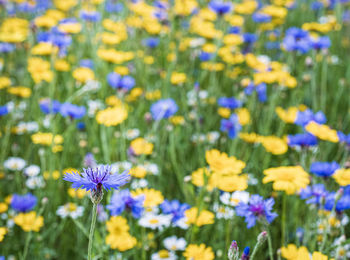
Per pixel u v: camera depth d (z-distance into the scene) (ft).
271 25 7.84
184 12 7.07
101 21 7.36
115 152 5.18
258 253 4.69
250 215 4.22
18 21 7.24
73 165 5.35
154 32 7.18
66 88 6.27
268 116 5.60
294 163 5.12
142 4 7.38
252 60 5.90
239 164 4.49
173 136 5.35
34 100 5.69
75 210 4.83
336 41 7.75
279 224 4.79
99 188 3.94
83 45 7.09
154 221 4.60
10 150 5.52
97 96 6.16
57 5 8.07
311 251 4.47
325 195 4.44
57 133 5.35
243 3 8.21
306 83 5.77
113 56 5.78
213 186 4.59
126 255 4.56
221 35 6.16
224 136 5.49
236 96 5.90
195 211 4.52
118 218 4.54
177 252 4.73
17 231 4.92
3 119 5.73
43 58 6.48
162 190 5.07
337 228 4.46
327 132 4.75
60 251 4.83
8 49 6.50
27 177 5.12
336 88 6.32
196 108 5.43
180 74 5.78
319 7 8.61
